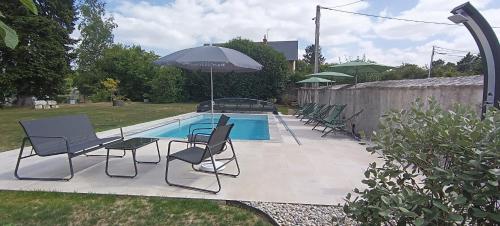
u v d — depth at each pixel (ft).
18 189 13.12
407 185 6.43
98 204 11.63
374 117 28.35
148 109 59.31
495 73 10.57
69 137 16.71
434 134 6.01
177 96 78.38
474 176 5.15
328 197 12.68
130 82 87.76
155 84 77.66
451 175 5.25
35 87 68.80
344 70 36.35
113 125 34.96
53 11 73.36
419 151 6.18
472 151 5.39
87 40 106.83
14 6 63.41
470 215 5.37
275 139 26.48
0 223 9.95
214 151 14.62
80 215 10.71
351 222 10.12
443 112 6.41
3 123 37.22
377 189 6.21
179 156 14.01
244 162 18.21
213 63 18.19
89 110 56.80
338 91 40.96
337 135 29.45
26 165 16.98
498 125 5.30
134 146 15.46
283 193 13.05
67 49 76.28
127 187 13.56
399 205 5.38
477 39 10.94
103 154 19.85
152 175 15.42
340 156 20.13
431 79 26.25
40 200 11.95
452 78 23.17
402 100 23.70
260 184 14.19
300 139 26.86
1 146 22.57
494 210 5.31
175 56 18.51
